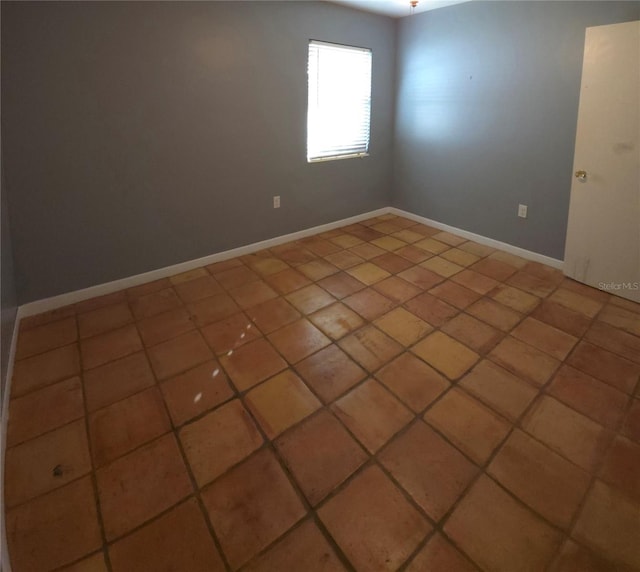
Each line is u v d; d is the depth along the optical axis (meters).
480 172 3.35
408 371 1.90
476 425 1.58
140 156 2.57
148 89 2.47
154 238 2.80
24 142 2.16
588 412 1.64
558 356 1.99
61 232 2.41
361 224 4.06
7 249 2.12
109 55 2.28
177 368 1.95
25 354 2.04
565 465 1.41
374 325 2.29
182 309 2.49
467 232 3.62
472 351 2.04
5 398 1.67
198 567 1.11
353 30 3.35
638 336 2.14
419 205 4.02
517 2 2.74
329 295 2.65
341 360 1.99
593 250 2.62
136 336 2.21
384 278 2.89
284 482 1.36
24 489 1.33
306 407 1.69
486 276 2.90
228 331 2.25
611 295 2.58
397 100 3.89
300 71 3.13
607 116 2.34
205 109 2.74
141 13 2.32
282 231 3.52
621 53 2.19
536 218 3.04
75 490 1.33
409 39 3.58
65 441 1.53
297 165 3.41
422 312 2.43
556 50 2.62
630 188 2.34
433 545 1.16
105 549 1.16
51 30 2.08
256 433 1.56
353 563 1.12
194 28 2.53
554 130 2.77
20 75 2.06
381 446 1.50
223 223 3.12
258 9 2.77
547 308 2.45
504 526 1.21
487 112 3.14
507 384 1.80
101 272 2.63
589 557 1.12
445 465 1.42
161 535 1.20
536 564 1.11
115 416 1.65
